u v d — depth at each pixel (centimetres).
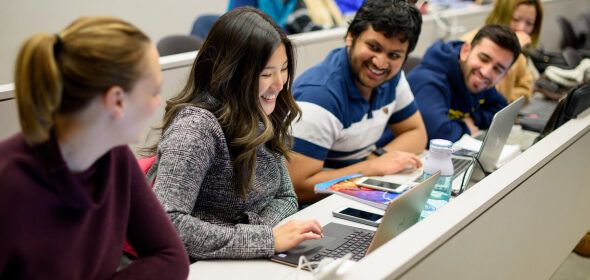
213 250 141
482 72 269
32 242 89
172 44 303
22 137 90
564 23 514
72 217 94
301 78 222
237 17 147
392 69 213
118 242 108
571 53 406
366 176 213
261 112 151
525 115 310
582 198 220
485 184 141
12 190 86
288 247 144
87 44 84
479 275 137
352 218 170
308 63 325
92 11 418
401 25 203
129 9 438
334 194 190
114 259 108
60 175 89
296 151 206
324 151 213
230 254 142
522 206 157
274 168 167
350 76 220
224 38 146
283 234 146
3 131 203
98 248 102
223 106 149
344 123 219
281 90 162
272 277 136
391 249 105
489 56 266
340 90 215
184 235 138
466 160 231
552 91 357
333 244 151
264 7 367
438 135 268
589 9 582
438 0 460
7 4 379
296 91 216
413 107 256
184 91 155
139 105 91
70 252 96
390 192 188
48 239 91
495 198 135
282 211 168
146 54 90
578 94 211
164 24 463
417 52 417
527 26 356
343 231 160
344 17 415
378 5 206
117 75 86
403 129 257
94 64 84
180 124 144
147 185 114
